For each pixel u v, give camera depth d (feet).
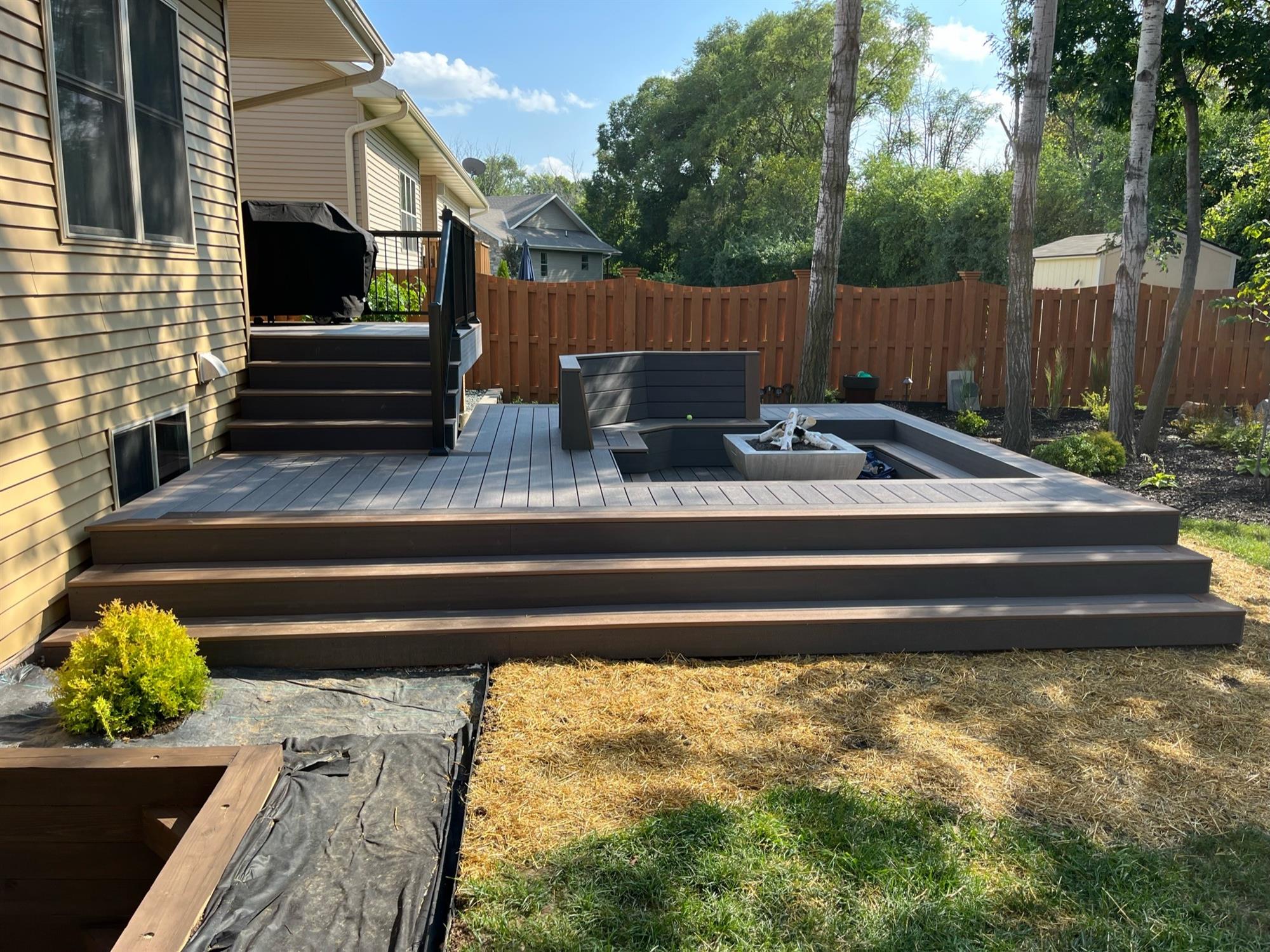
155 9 15.61
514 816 9.05
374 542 13.79
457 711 11.48
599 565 13.64
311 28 23.08
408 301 33.83
